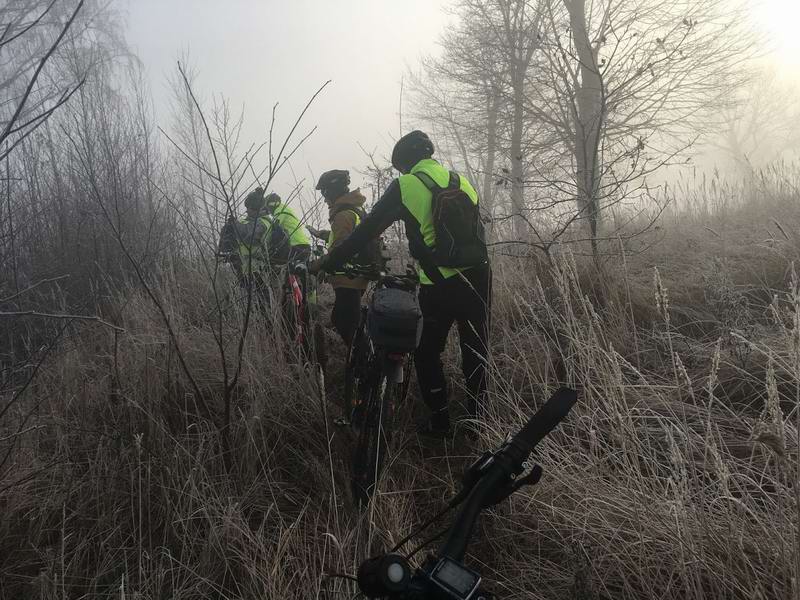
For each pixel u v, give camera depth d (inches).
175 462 108.9
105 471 108.4
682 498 76.1
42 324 150.5
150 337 145.9
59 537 100.3
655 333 142.4
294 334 155.3
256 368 137.5
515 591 87.1
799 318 80.3
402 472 116.5
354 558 90.0
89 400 130.4
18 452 110.0
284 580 87.5
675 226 222.8
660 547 82.4
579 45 353.1
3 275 153.6
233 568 93.6
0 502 100.9
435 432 126.8
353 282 150.1
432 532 100.1
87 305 165.9
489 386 128.3
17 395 107.3
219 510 102.3
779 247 170.1
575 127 374.6
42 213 182.5
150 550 95.3
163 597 89.0
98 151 201.3
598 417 104.3
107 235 185.5
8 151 76.7
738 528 76.8
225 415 115.0
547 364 121.8
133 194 204.5
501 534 97.1
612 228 213.2
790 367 102.0
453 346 149.3
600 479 94.7
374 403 106.6
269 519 104.0
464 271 120.9
